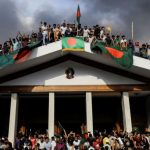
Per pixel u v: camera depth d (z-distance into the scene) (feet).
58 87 58.85
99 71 60.23
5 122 68.28
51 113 57.00
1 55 55.01
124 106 58.29
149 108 66.18
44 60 58.85
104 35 59.26
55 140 51.34
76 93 61.72
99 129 69.05
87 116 57.31
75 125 68.64
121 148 46.21
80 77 59.67
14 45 57.57
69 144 49.11
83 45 56.29
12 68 56.75
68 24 60.23
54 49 56.24
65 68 60.08
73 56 60.59
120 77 59.98
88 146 47.50
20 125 67.05
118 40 58.90
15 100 58.08
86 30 59.98
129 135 52.24
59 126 63.82
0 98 67.56
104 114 69.15
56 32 58.90
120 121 67.56
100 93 61.46
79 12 67.62
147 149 48.85
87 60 60.54
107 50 54.85
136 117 69.46
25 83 59.06
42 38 57.36
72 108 68.85
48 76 59.52
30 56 55.11
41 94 62.08
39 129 68.18
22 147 50.70
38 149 47.93
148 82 59.82
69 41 56.18
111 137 50.42
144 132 67.15
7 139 49.98
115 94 63.26
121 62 54.65
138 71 58.34
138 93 63.57
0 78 59.16
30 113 68.44
